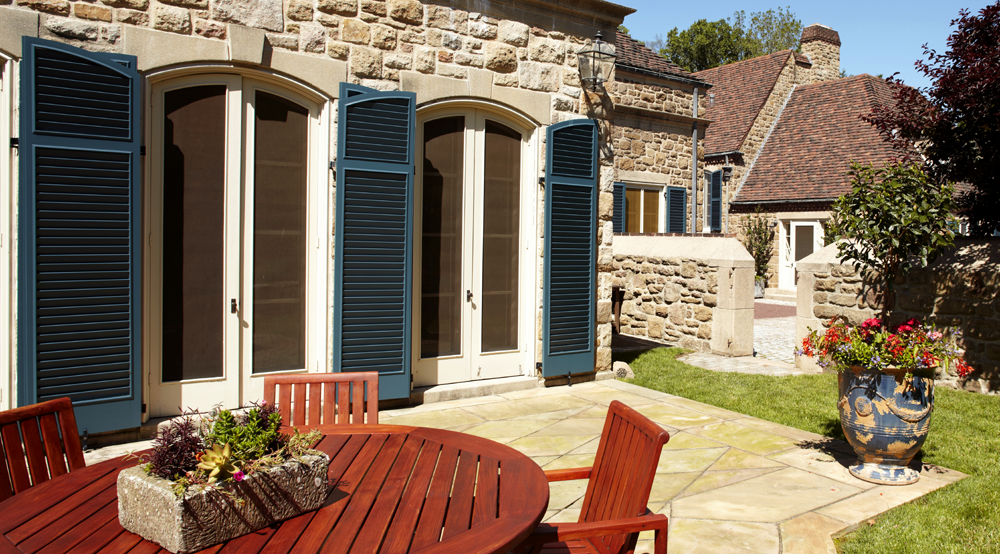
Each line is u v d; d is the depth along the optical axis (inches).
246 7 190.9
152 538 67.2
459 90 229.8
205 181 191.3
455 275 239.3
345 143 203.8
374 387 122.3
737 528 130.4
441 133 233.8
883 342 153.1
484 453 99.4
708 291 346.6
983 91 230.7
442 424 204.4
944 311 258.4
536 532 78.3
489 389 242.4
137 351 176.2
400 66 218.1
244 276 198.2
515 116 245.1
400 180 213.9
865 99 690.8
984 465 169.0
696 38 1328.7
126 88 171.2
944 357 150.4
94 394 170.4
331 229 208.5
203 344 192.9
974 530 130.3
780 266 687.1
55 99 161.8
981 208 272.4
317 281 210.4
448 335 239.5
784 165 702.5
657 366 308.2
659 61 558.9
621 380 274.5
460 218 239.1
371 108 207.6
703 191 583.5
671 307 373.1
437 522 74.4
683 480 158.1
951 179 259.4
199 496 65.9
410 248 217.5
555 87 252.8
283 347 206.7
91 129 166.9
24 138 158.1
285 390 120.5
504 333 252.5
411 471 91.4
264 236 201.9
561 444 184.7
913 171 175.0
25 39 156.8
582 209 258.4
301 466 75.8
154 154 183.2
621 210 503.8
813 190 650.2
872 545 124.3
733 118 756.6
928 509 140.4
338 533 71.1
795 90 776.3
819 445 185.3
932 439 191.5
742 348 339.3
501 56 238.2
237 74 193.3
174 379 189.2
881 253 178.7
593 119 259.9
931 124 247.0
